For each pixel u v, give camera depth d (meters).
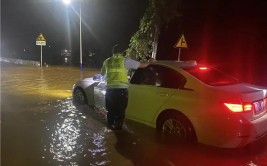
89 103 9.53
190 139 6.33
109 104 7.32
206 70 6.90
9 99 11.02
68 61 36.88
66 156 5.86
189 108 6.25
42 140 6.68
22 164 5.46
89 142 6.59
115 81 7.19
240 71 16.09
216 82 6.53
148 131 7.27
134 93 7.33
